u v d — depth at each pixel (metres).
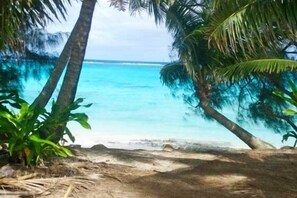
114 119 23.17
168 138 17.05
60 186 4.65
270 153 8.09
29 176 4.91
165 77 13.89
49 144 5.70
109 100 33.22
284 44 9.36
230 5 5.99
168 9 12.13
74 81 7.36
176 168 6.29
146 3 12.01
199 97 13.00
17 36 6.09
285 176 6.06
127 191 4.72
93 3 7.50
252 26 5.63
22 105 5.68
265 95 12.81
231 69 7.41
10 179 4.66
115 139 15.93
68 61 7.82
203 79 12.55
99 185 4.89
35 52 10.06
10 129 5.32
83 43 7.43
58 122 6.03
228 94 13.23
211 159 7.19
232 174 5.98
